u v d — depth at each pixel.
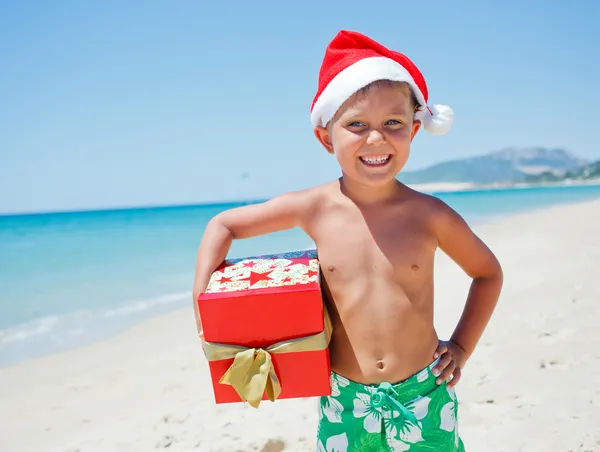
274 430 3.74
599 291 6.45
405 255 2.13
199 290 2.09
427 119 2.29
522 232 15.38
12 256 16.86
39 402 4.61
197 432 3.79
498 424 3.48
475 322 2.33
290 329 1.86
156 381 4.96
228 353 1.88
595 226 15.30
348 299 2.12
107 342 6.42
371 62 2.06
